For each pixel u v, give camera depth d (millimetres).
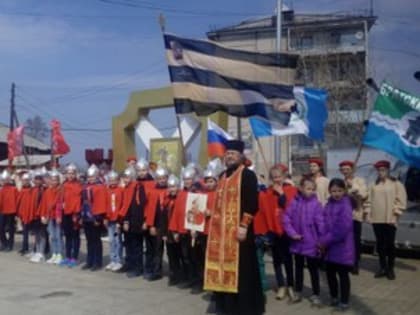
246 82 7770
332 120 25906
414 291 6371
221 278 5223
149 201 7293
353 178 7230
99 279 7426
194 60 7586
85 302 6180
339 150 10258
